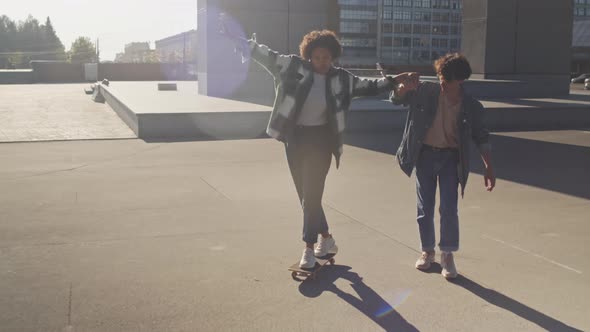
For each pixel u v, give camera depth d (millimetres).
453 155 4199
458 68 4023
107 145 11391
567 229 5512
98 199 6711
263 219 5859
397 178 8102
